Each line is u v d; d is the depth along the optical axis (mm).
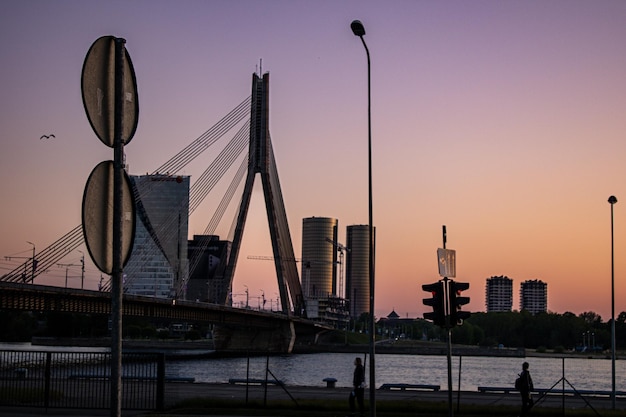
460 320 26781
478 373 138875
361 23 35156
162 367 34344
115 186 8406
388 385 52812
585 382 116375
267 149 191375
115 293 8352
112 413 8266
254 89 190750
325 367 138125
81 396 34500
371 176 34938
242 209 187375
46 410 31094
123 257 8453
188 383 50531
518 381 33281
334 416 34156
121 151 8461
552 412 37688
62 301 94250
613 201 42969
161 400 34188
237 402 37531
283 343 198125
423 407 37625
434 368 154750
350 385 86688
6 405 32562
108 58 8430
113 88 8484
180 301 134500
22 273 93312
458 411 37219
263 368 127125
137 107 8812
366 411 36406
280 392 46156
